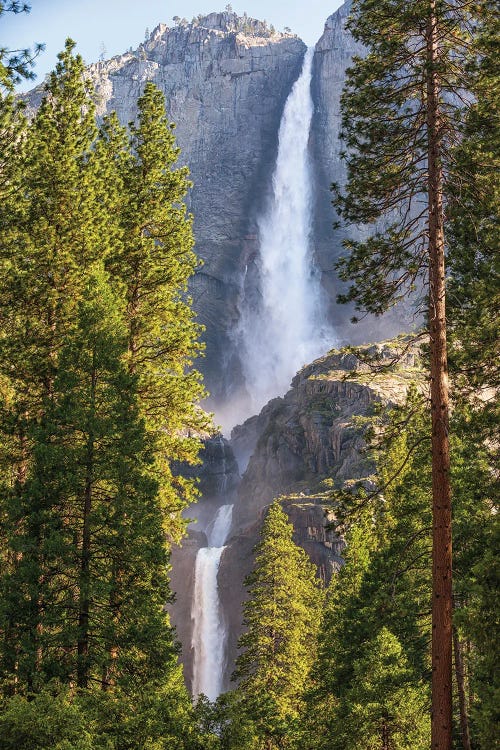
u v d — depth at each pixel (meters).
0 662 20.84
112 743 16.94
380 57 19.09
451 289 19.94
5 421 25.72
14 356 27.05
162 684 21.98
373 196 19.23
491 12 18.36
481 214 18.45
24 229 29.53
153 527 22.61
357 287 19.17
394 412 20.78
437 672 16.61
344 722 28.03
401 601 25.20
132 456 23.02
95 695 19.20
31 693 18.03
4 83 27.73
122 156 34.72
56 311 28.86
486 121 18.17
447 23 18.52
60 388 23.47
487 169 18.09
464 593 21.34
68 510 22.98
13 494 22.91
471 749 22.23
